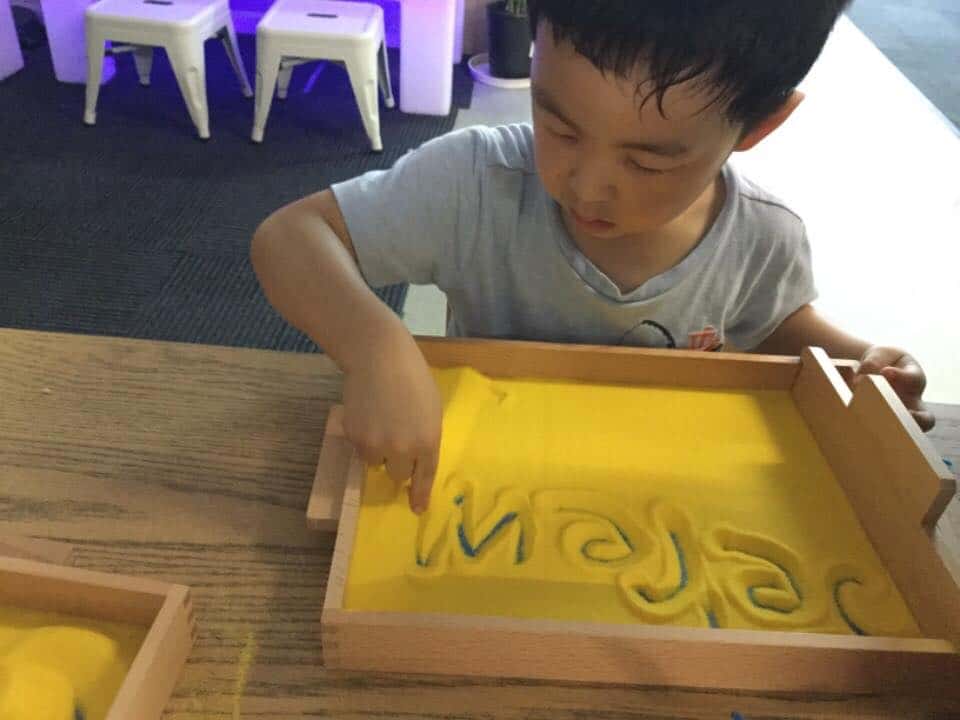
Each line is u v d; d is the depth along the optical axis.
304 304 0.58
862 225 2.21
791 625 0.44
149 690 0.38
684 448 0.56
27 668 0.39
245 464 0.54
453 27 2.64
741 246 0.75
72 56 2.66
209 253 1.90
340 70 2.91
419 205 0.72
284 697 0.41
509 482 0.52
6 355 0.61
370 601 0.43
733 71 0.48
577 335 0.78
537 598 0.44
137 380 0.60
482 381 0.59
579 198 0.54
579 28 0.46
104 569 0.47
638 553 0.48
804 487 0.53
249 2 3.09
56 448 0.54
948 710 0.42
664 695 0.42
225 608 0.45
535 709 0.41
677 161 0.51
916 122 2.85
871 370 0.61
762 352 0.83
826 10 0.51
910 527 0.46
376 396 0.49
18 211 1.99
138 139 2.38
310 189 2.19
